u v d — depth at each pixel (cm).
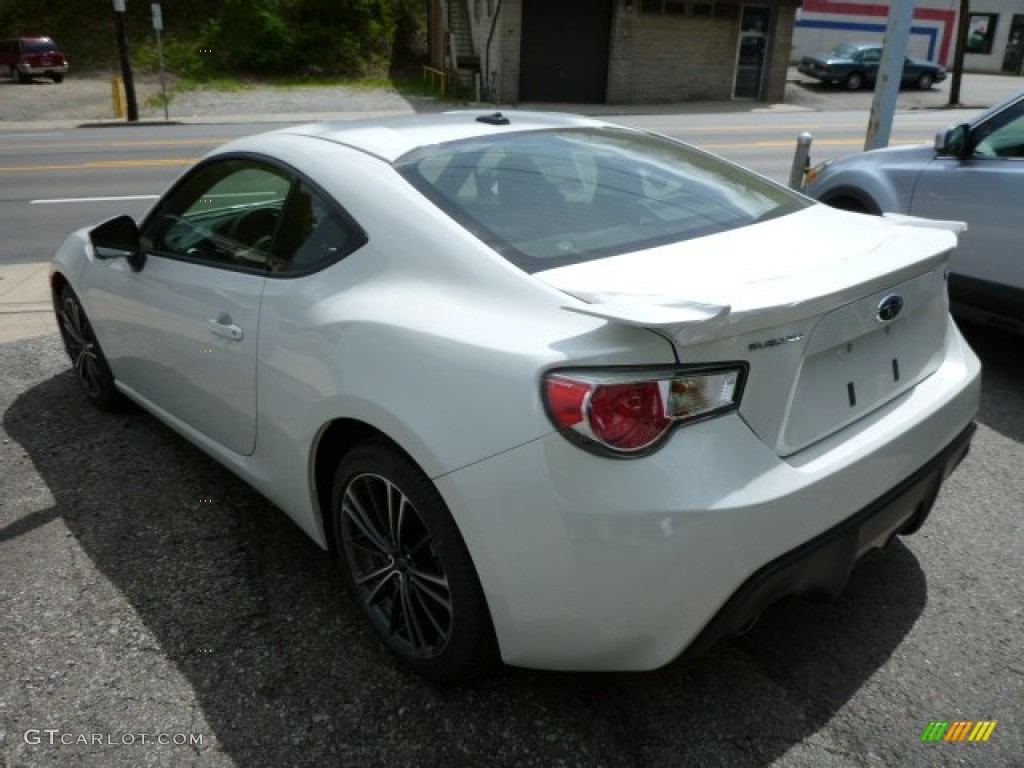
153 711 231
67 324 423
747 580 194
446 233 229
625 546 184
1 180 1321
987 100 2978
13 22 3338
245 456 296
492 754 216
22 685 240
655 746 218
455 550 210
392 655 251
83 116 2522
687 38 2811
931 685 238
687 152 317
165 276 319
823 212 280
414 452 209
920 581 283
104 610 273
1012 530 314
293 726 226
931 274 243
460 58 2970
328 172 264
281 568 296
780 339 196
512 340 199
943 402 242
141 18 3381
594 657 202
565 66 2784
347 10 3441
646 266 218
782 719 226
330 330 237
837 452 210
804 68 3200
